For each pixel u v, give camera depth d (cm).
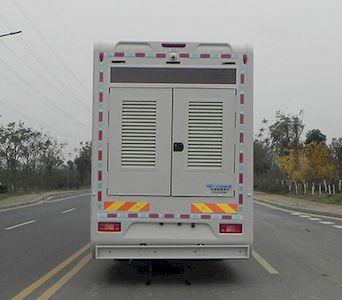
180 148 764
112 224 756
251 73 768
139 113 764
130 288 776
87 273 889
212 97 766
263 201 3547
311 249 1207
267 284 810
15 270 919
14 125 4297
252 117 766
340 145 3831
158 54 766
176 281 827
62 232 1536
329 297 722
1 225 1753
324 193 3678
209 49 768
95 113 763
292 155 3919
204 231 758
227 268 945
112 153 762
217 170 763
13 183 4272
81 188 6366
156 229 758
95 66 764
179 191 761
